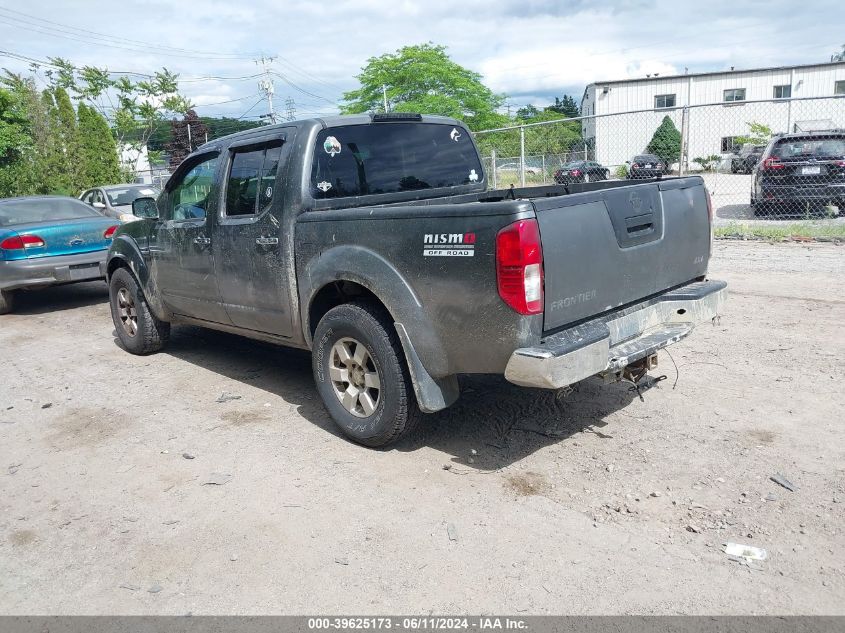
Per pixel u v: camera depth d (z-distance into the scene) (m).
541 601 2.72
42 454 4.48
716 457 3.81
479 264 3.35
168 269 5.81
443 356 3.68
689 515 3.26
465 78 30.77
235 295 5.05
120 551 3.26
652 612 2.62
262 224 4.60
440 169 5.16
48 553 3.29
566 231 3.37
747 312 6.70
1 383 6.14
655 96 40.03
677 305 4.16
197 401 5.30
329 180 4.47
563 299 3.39
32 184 25.66
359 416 4.18
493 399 4.89
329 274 4.12
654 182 4.08
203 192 5.25
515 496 3.53
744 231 10.93
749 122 36.03
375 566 3.01
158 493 3.82
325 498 3.63
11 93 26.41
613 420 4.40
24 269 8.81
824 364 5.13
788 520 3.16
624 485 3.57
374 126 4.78
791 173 12.10
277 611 2.76
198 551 3.22
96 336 7.85
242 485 3.84
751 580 2.77
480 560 3.01
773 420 4.23
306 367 6.07
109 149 28.55
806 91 38.28
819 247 9.73
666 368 5.30
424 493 3.62
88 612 2.83
